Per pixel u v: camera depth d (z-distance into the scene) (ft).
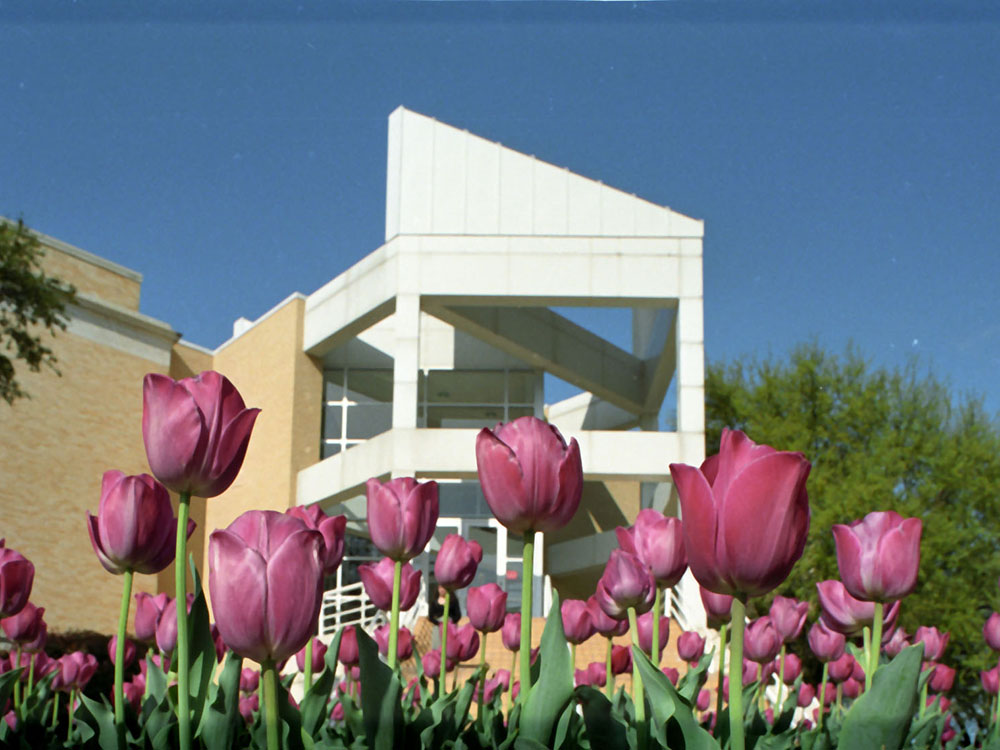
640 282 69.41
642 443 67.87
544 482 4.71
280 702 4.89
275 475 82.43
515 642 9.68
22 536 69.26
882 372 82.89
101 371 77.10
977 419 80.89
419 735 5.16
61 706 9.80
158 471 4.64
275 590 3.81
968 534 72.74
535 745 4.26
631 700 6.34
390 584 8.70
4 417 69.51
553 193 71.67
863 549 5.66
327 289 81.10
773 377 86.17
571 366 81.05
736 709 3.82
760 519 3.70
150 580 76.59
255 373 87.35
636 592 6.36
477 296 69.97
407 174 72.69
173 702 5.94
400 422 68.59
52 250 75.20
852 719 4.14
